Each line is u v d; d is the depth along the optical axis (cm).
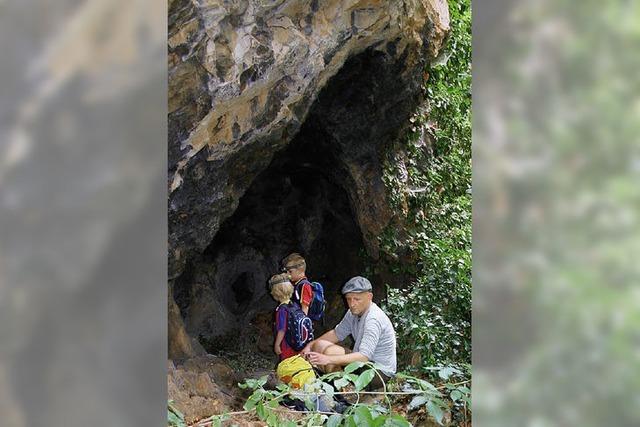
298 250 754
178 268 539
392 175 637
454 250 610
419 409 314
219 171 505
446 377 191
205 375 516
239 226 734
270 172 705
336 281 734
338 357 353
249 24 402
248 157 531
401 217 641
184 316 666
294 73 461
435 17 577
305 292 494
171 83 399
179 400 472
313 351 388
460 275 587
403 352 542
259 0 395
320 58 461
